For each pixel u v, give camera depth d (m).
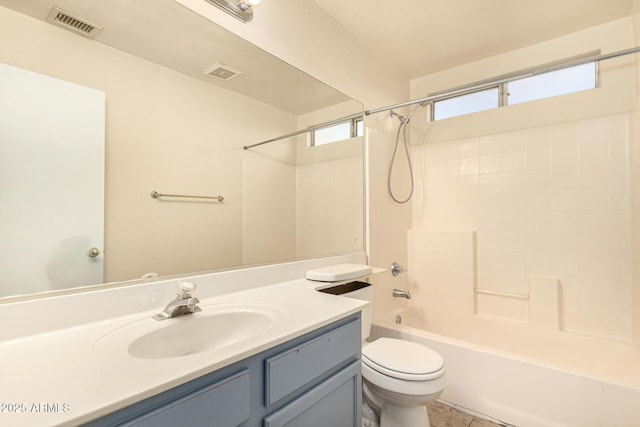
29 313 0.85
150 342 0.90
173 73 1.22
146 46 1.15
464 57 2.49
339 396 1.07
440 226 2.69
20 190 0.86
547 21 2.04
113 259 1.04
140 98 1.13
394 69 2.62
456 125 2.64
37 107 0.90
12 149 0.85
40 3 0.92
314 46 1.83
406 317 2.63
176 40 1.23
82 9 0.99
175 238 1.22
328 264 1.85
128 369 0.66
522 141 2.34
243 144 1.48
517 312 2.32
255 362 0.81
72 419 0.50
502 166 2.42
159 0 1.17
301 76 1.76
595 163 2.08
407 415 1.44
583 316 2.10
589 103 2.11
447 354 1.87
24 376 0.63
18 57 0.87
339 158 2.01
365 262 2.20
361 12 1.94
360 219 2.18
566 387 1.52
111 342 0.82
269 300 1.23
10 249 0.84
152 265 1.14
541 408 1.58
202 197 1.31
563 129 2.19
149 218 1.14
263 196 1.56
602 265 2.05
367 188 2.25
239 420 0.75
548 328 2.15
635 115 1.90
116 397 0.55
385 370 1.41
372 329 2.19
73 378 0.62
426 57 2.49
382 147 2.42
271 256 1.58
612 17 2.00
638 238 1.83
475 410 1.77
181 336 0.99
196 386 0.68
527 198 2.31
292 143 1.71
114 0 1.07
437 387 1.35
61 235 0.93
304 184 1.77
